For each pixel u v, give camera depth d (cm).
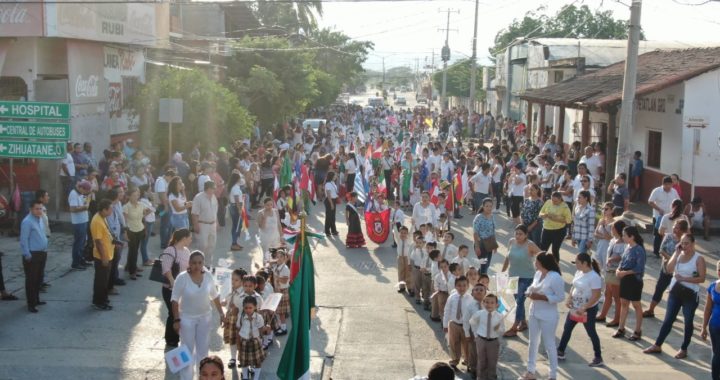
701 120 1878
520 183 2008
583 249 1455
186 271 929
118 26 2394
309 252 923
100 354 1049
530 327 986
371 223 1816
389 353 1088
